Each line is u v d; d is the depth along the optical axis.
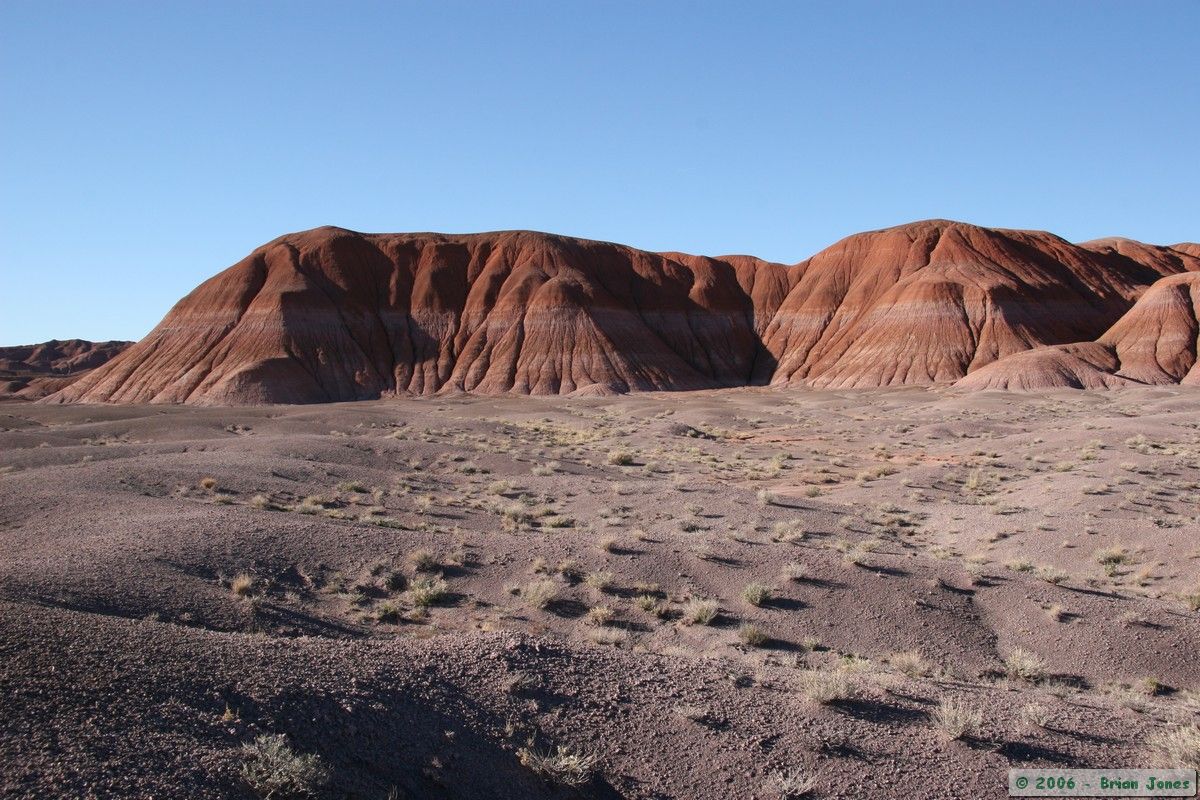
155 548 15.45
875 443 49.94
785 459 42.75
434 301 141.25
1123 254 167.12
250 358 119.94
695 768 7.71
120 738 6.38
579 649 10.20
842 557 17.67
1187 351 102.75
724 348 151.12
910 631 14.02
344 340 128.75
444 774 7.09
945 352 123.12
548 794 7.17
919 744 8.23
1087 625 14.20
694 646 13.21
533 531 21.33
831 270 157.50
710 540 18.97
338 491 25.75
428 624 13.93
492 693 8.60
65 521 18.67
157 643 8.36
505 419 67.62
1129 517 23.64
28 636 7.86
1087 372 97.25
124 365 123.88
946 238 148.38
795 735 8.30
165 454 32.25
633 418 69.56
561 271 145.88
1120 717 9.27
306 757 6.52
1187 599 16.31
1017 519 24.19
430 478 30.31
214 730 6.79
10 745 6.02
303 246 145.12
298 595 14.56
